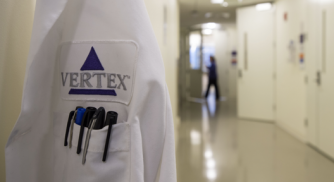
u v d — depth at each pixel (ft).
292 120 15.44
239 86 20.51
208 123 18.83
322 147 11.81
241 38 20.03
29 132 2.61
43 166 2.77
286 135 15.21
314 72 12.54
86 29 2.63
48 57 2.66
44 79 2.66
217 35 32.09
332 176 9.30
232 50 31.63
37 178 2.71
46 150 2.80
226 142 13.88
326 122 11.41
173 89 14.28
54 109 2.83
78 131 2.51
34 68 2.50
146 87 2.38
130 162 2.39
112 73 2.55
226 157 11.48
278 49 17.71
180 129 17.06
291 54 15.31
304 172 9.70
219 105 27.53
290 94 15.79
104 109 2.61
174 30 15.51
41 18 2.47
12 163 2.49
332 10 10.75
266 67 18.86
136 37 2.41
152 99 2.46
